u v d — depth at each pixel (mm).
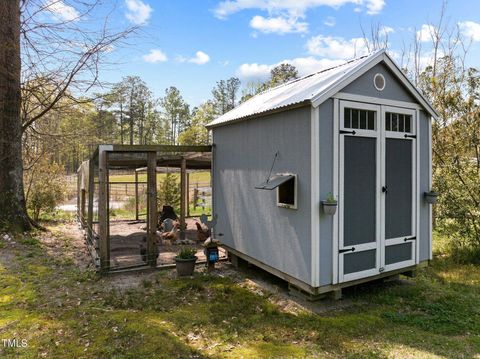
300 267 4840
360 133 4898
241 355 3408
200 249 8398
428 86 8617
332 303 4852
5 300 4723
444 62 8539
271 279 5988
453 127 7703
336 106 4676
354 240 4879
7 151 8859
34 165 12117
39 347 3459
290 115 4992
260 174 5793
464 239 7277
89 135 13305
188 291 5328
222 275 6273
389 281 5762
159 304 4762
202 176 30938
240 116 6113
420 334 3887
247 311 4547
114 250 8188
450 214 7012
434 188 7266
